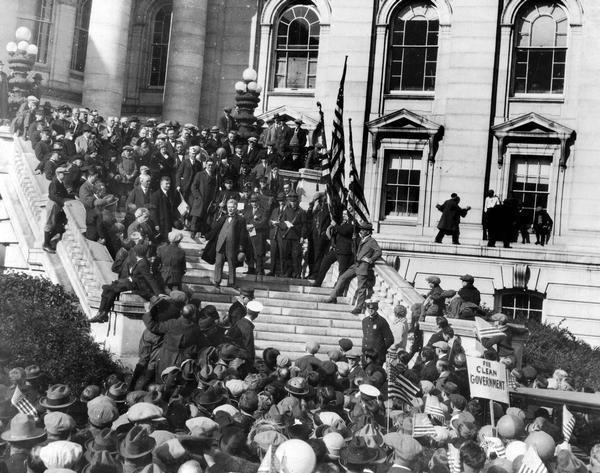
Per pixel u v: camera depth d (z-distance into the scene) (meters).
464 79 37.75
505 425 11.92
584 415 15.37
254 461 9.48
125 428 9.77
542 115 36.91
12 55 34.00
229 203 22.97
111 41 40.41
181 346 15.73
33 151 27.56
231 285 22.86
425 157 37.94
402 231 37.91
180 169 26.19
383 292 24.75
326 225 25.17
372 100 38.97
